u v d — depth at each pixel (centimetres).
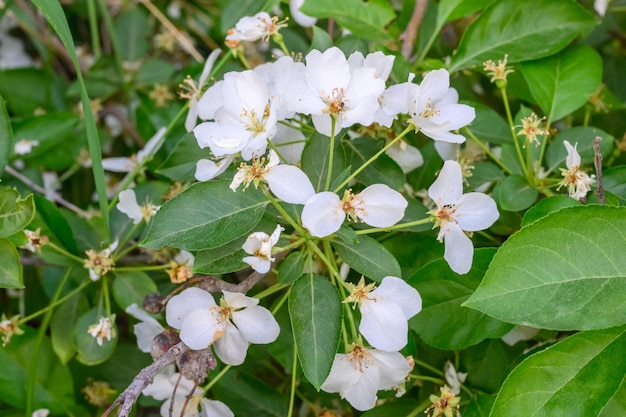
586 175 57
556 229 51
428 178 62
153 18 83
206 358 53
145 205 63
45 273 66
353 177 56
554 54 64
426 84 54
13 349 64
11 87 78
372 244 54
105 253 61
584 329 50
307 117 61
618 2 75
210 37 81
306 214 51
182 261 62
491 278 51
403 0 70
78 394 66
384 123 55
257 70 58
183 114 67
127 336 71
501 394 51
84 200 77
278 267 56
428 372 61
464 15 65
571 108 63
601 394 51
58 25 55
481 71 65
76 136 74
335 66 53
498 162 60
